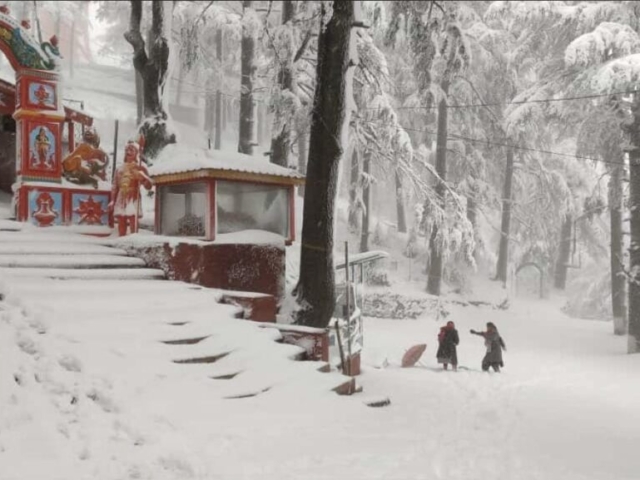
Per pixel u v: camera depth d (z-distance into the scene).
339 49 11.55
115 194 12.12
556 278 40.03
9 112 15.57
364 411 7.30
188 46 19.94
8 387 5.81
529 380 14.11
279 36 18.11
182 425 5.91
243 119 25.05
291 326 9.30
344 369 11.37
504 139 33.06
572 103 24.44
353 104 11.77
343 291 13.84
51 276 9.52
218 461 5.15
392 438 6.32
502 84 32.66
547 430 8.04
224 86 40.25
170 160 12.26
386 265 31.95
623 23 23.05
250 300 9.59
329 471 5.10
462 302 30.75
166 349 7.57
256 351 8.19
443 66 26.03
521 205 36.84
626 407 10.65
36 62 12.17
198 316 8.84
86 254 10.85
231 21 28.36
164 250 10.91
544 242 37.34
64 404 5.80
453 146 32.94
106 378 6.41
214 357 7.77
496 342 15.50
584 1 26.94
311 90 20.77
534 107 25.61
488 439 6.98
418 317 28.25
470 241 26.94
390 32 14.37
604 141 23.97
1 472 4.54
